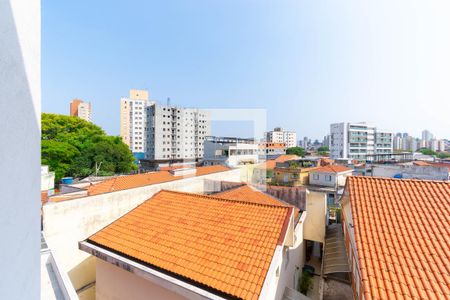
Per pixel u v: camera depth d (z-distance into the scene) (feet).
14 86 3.69
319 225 30.91
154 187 26.86
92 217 20.33
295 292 18.76
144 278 14.23
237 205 19.34
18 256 3.94
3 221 3.42
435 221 14.61
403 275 11.75
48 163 73.67
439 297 10.40
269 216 17.35
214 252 14.64
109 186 33.06
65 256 18.28
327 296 19.92
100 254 16.29
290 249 21.48
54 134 89.92
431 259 12.31
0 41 3.25
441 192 16.92
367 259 12.92
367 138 220.64
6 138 3.44
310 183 80.59
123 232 18.12
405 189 17.85
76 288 18.78
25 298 4.28
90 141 94.22
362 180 19.75
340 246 26.66
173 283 12.75
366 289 11.38
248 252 14.21
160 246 15.93
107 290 16.63
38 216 4.98
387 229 14.65
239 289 11.86
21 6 3.95
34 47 4.59
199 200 21.08
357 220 15.75
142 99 242.17
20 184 3.98
